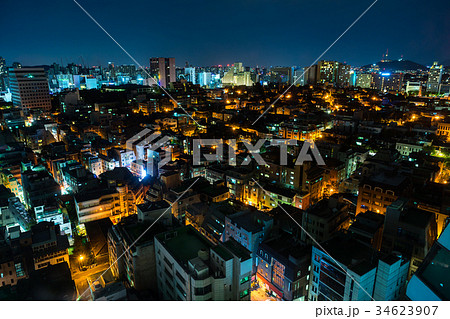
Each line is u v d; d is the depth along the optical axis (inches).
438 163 5639.8
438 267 1734.7
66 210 4904.0
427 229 3159.5
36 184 5290.4
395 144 7126.0
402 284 2770.7
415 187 4579.2
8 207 4746.6
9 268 3479.3
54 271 2669.8
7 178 5880.9
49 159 6939.0
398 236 3265.3
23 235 3816.4
